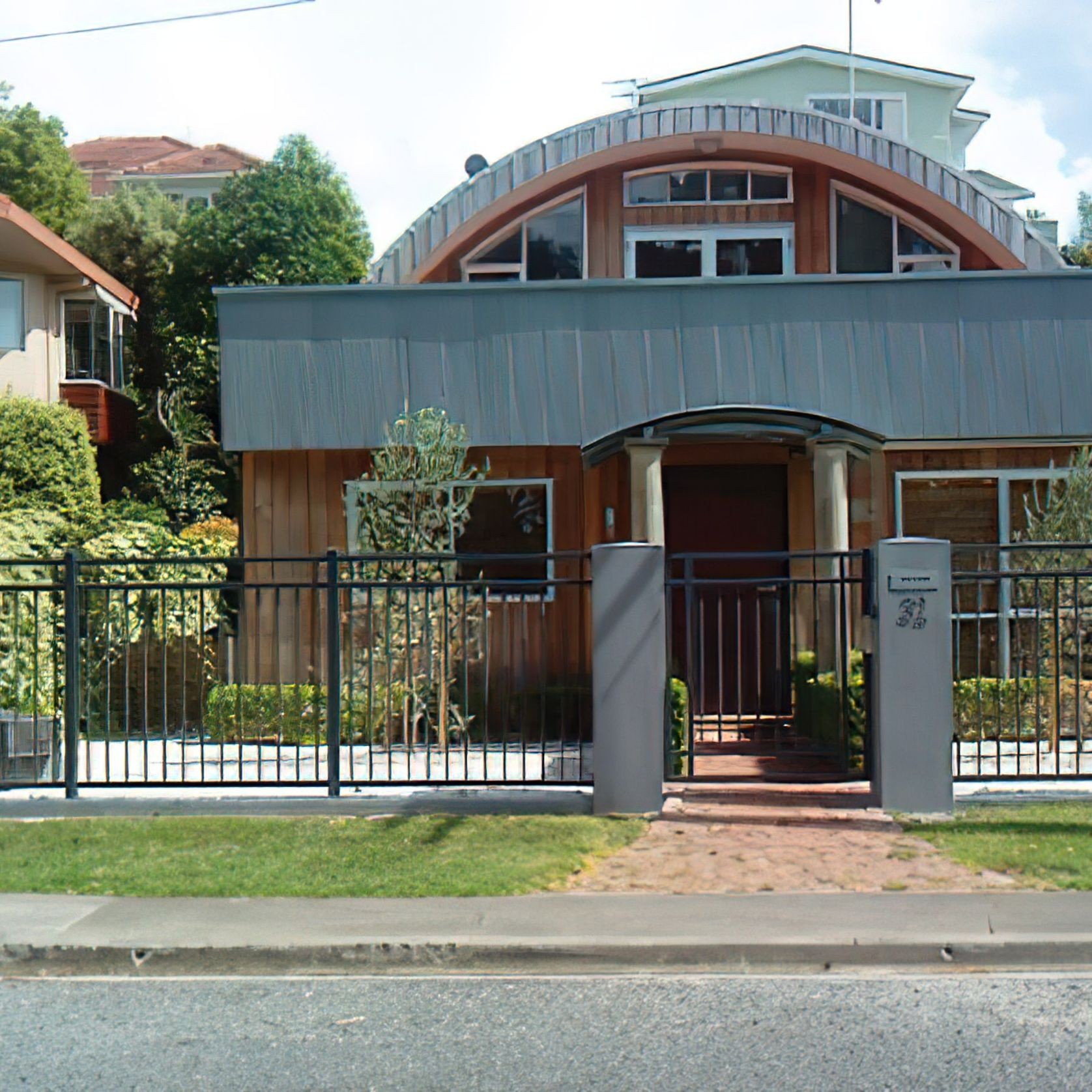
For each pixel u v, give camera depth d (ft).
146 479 84.74
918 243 56.29
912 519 44.01
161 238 104.01
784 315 43.47
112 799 32.12
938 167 54.03
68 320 79.46
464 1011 19.83
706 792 32.68
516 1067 17.51
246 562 32.53
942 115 123.24
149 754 40.11
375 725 40.42
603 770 30.91
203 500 84.79
